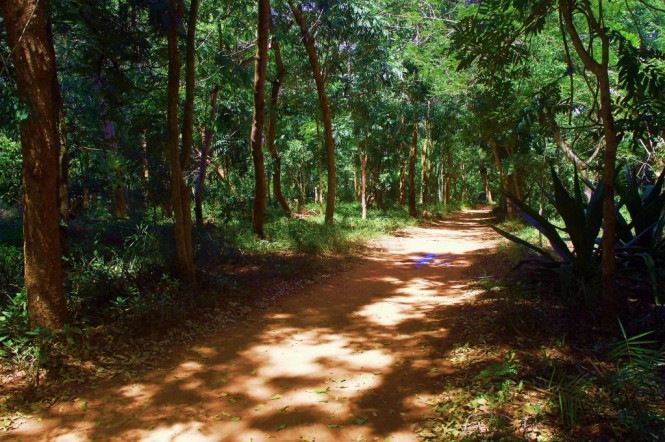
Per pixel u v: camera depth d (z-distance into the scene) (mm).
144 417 3447
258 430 3256
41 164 4438
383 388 3893
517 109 6438
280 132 23812
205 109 13812
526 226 16484
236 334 5352
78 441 3123
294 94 17688
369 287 7879
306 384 4008
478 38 5324
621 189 5914
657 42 10188
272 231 13367
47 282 4574
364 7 13828
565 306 4984
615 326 4355
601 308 4727
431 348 4730
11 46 4281
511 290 5797
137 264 7086
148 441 3127
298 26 14859
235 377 4164
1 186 13641
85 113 14031
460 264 10125
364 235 14633
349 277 8711
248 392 3861
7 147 13898
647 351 3396
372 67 16109
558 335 4418
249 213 16328
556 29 10039
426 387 3859
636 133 4398
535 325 4684
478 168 31797
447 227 21062
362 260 10734
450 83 15617
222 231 12414
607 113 4191
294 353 4754
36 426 3303
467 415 3283
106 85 8883
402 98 20594
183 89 13680
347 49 16281
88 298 5645
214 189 18625
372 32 14203
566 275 5074
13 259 7027
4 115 4133
